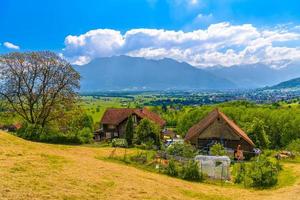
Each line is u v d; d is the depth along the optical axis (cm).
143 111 11156
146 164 4741
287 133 11150
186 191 3481
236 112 12962
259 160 4966
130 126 7738
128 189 2997
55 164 3434
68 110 7394
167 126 16262
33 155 3656
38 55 7069
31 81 7056
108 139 9644
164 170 4478
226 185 4297
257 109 12725
